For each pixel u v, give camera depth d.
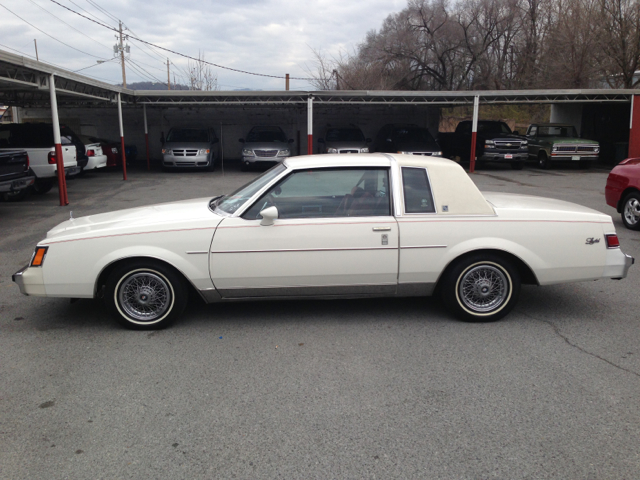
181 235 4.43
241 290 4.56
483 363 3.90
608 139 23.31
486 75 34.88
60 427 3.09
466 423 3.09
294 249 4.47
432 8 34.97
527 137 22.55
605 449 2.84
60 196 12.21
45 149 12.48
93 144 16.02
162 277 4.51
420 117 27.67
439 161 4.81
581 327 4.62
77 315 5.02
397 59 35.47
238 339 4.39
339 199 4.60
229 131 26.98
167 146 20.52
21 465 2.74
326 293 4.63
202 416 3.20
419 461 2.74
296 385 3.57
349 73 34.50
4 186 9.55
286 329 4.61
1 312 5.10
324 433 3.00
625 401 3.34
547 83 28.53
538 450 2.83
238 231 4.44
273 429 3.05
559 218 4.61
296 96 19.38
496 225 4.54
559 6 28.11
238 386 3.57
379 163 4.64
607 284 5.94
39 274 4.45
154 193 14.60
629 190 8.85
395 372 3.76
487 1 34.34
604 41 24.48
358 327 4.64
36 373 3.78
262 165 21.20
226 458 2.78
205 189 15.52
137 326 4.59
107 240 4.42
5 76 10.82
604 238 4.64
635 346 4.21
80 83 14.34
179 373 3.77
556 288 5.80
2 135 13.38
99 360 4.00
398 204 4.55
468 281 4.67
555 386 3.54
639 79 25.27
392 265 4.55
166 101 19.58
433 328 4.61
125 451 2.86
